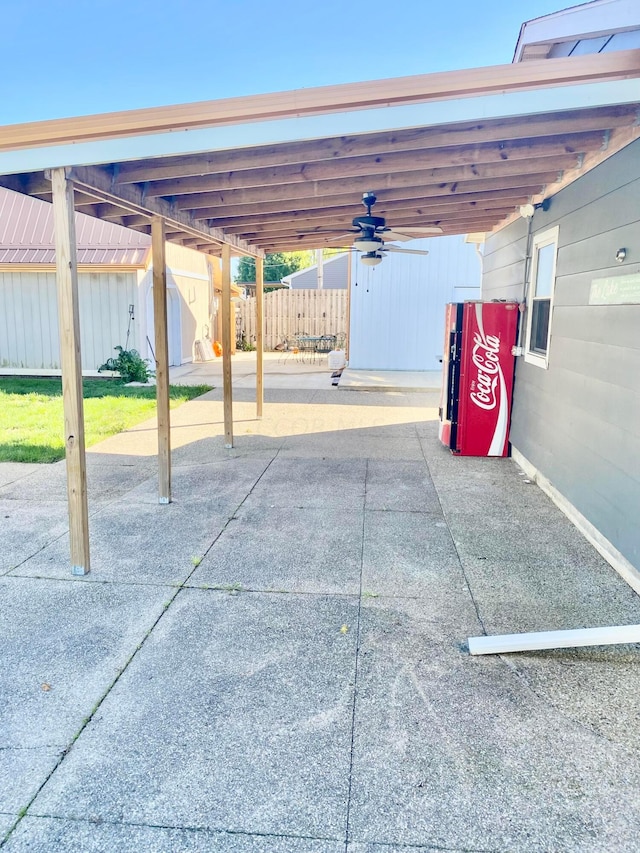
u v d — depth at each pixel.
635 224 3.32
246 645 2.75
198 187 3.90
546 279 5.30
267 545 3.95
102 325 12.67
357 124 2.62
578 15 3.98
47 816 1.81
